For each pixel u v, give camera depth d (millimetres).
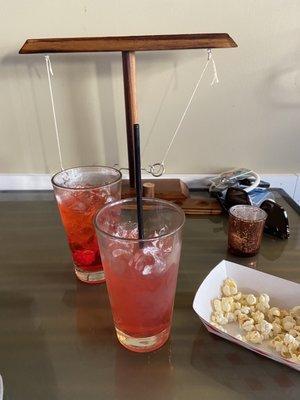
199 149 652
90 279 429
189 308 392
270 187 674
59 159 670
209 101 612
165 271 311
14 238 538
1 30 570
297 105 611
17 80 607
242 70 586
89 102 622
